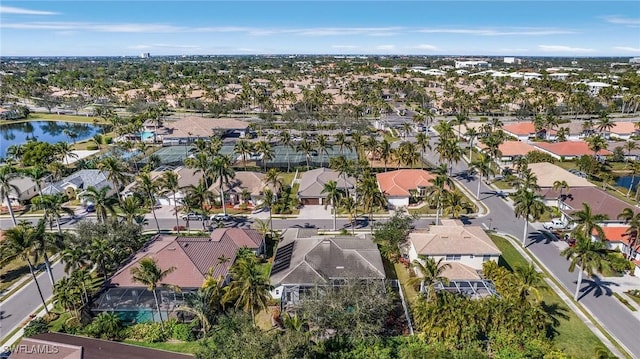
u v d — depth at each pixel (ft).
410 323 167.53
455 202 246.68
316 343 151.43
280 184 304.91
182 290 184.03
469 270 194.08
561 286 196.85
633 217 211.61
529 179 267.59
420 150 431.02
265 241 241.76
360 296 158.61
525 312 150.71
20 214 291.99
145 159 394.73
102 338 163.02
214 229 248.93
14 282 207.62
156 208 299.79
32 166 354.95
